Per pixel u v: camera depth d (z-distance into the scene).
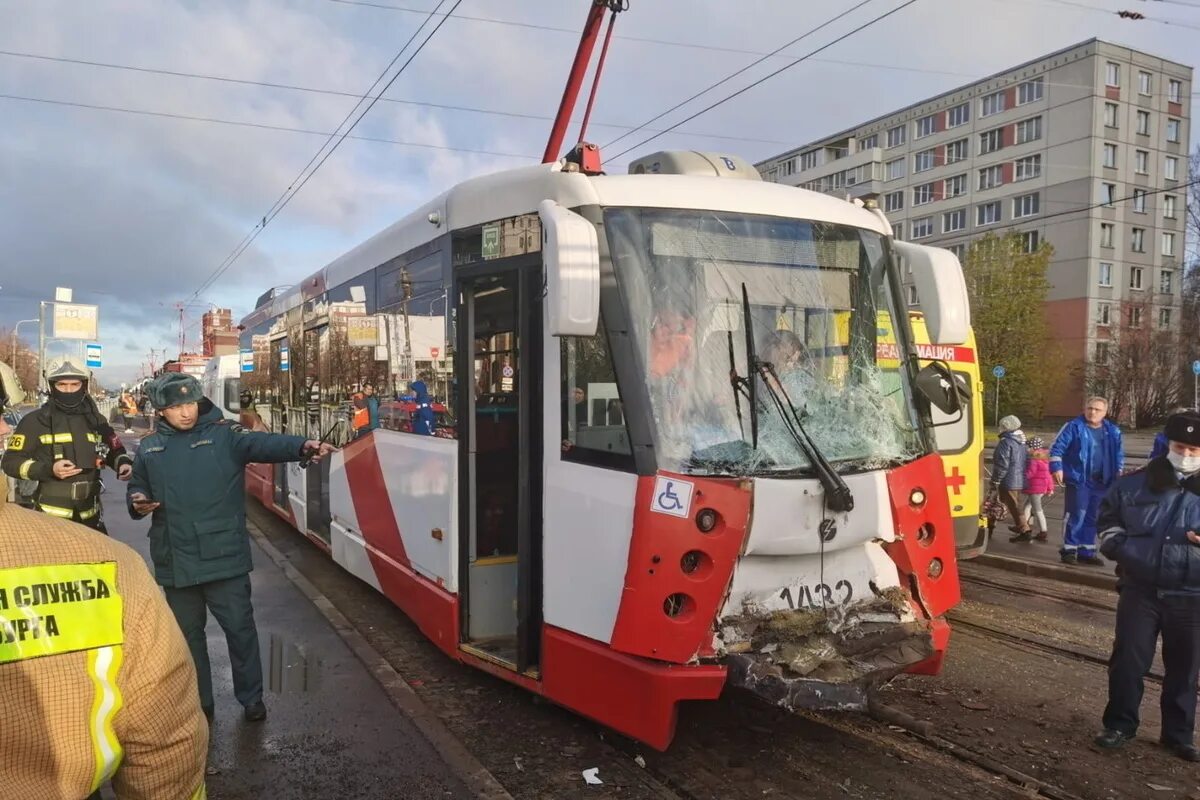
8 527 1.56
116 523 11.67
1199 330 42.78
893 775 4.18
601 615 3.99
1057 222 57.34
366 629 6.63
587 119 7.45
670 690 3.71
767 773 4.19
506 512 5.26
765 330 4.24
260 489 12.33
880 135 70.75
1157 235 58.38
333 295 8.14
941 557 4.42
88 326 29.45
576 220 3.66
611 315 3.98
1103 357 46.31
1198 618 4.36
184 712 1.75
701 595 3.78
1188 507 4.30
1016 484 10.50
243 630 4.65
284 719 4.78
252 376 12.79
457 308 5.14
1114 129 56.09
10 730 1.49
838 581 4.13
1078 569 8.59
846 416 4.31
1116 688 4.50
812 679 3.71
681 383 4.00
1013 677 5.57
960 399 4.70
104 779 1.62
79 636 1.57
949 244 64.81
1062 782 4.14
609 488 3.96
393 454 6.23
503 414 5.18
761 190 4.50
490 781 4.03
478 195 4.96
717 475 3.86
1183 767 4.33
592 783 4.06
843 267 4.55
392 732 4.61
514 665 4.67
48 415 5.41
